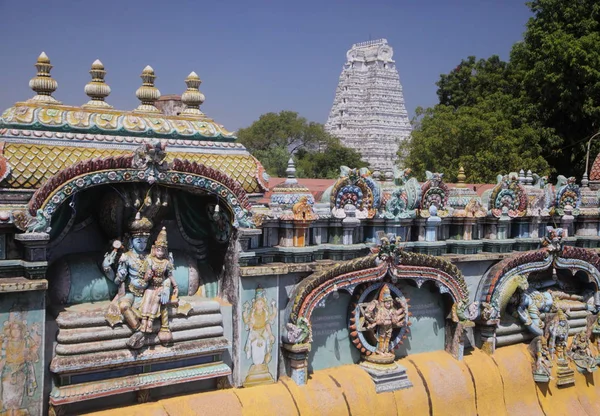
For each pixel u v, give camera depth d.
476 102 41.12
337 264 9.56
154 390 8.49
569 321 13.25
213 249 9.58
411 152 34.84
